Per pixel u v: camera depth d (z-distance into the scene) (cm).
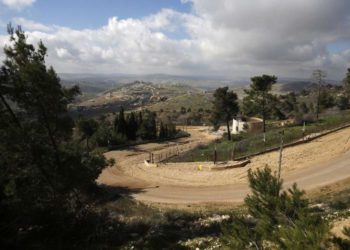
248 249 877
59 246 1252
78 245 1338
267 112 5575
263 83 5153
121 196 2903
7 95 1263
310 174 2988
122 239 1600
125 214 2148
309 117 6159
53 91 1309
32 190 1253
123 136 7600
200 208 2519
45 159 1302
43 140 1346
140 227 1800
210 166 3716
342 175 2830
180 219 2038
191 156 4822
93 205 1666
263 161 3622
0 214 1184
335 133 4369
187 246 1470
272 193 871
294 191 855
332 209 1812
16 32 1293
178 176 3697
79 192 1509
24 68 1247
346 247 710
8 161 1238
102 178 4053
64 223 1327
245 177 3219
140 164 4894
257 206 878
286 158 3550
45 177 1305
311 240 699
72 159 1356
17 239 1219
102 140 7031
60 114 1388
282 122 6794
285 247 768
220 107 6178
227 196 2792
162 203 2775
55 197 1322
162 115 17138
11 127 1245
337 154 3431
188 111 18038
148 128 8612
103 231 1591
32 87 1284
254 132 6253
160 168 4253
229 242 919
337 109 7912
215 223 1823
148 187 3400
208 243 1477
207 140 8519
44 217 1276
